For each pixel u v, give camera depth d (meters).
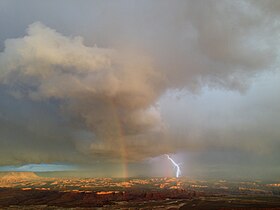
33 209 186.50
